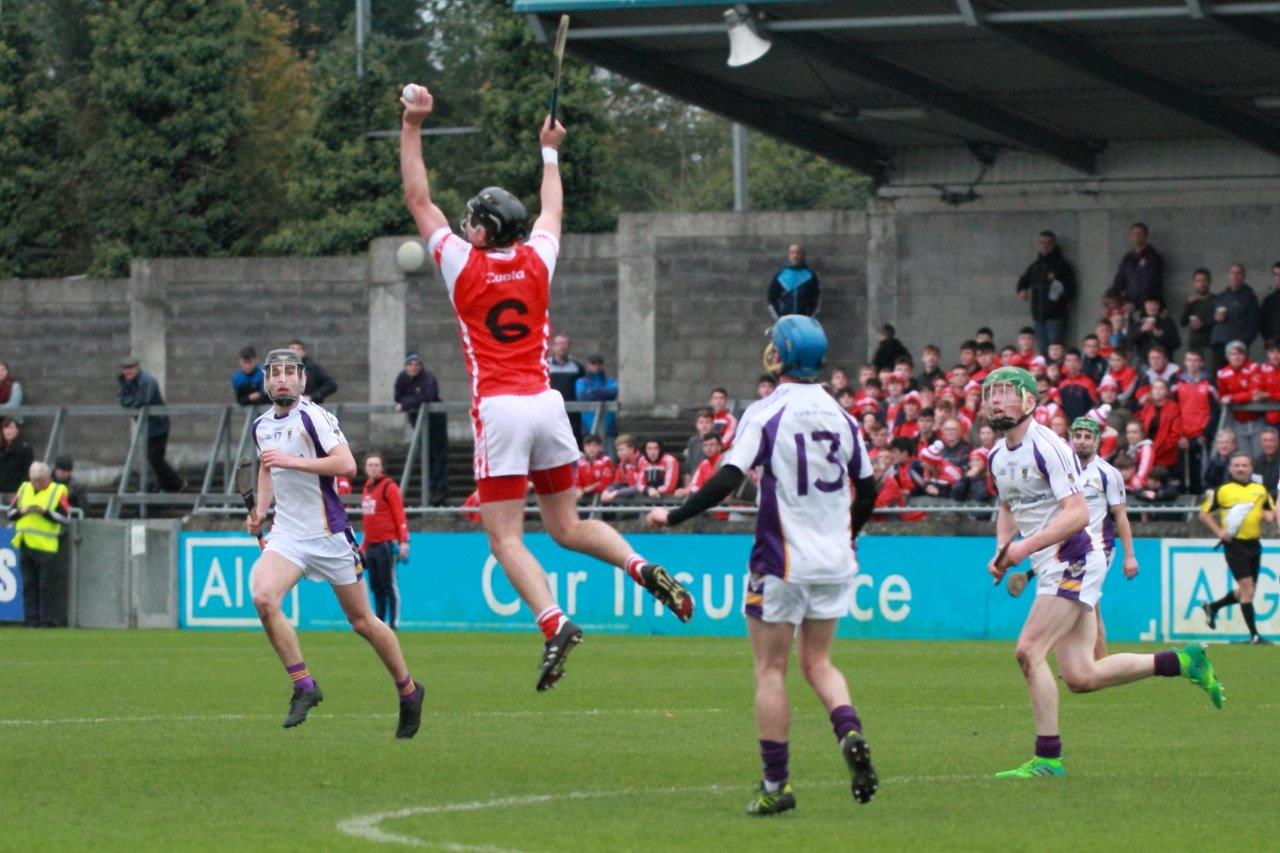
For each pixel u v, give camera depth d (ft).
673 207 469.57
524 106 308.60
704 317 240.12
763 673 63.67
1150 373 183.01
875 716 102.37
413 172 73.72
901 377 197.47
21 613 203.72
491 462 72.02
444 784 73.56
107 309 270.46
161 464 221.05
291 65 432.66
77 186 341.82
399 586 191.31
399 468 236.22
